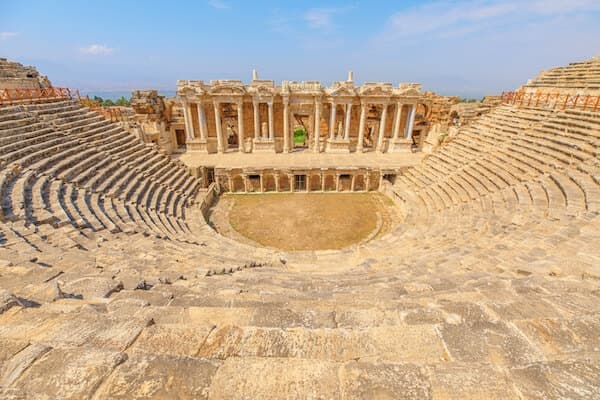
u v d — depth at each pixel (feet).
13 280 17.51
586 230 29.07
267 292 19.48
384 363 8.42
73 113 74.79
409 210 70.64
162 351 9.75
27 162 50.08
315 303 15.88
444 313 12.78
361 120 106.73
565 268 21.18
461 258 28.19
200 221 66.03
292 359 8.71
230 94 98.78
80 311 13.10
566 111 67.26
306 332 10.63
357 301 16.47
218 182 92.58
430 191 76.18
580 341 9.74
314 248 62.95
